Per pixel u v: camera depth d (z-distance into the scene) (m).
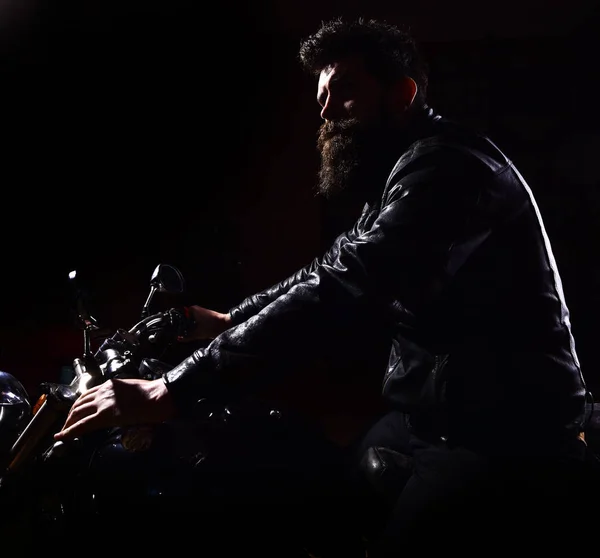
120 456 1.12
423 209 1.15
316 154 7.44
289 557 1.17
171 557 1.12
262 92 7.55
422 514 1.16
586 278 7.12
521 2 6.44
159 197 7.82
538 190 7.29
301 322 1.12
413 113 1.41
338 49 1.39
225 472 1.15
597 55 6.85
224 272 7.49
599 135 7.10
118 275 7.89
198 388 1.08
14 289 7.93
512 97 7.31
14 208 7.98
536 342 1.23
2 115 7.85
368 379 6.04
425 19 6.82
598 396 5.45
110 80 7.73
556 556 1.14
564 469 1.19
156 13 6.94
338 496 1.21
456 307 1.23
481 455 1.20
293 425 1.26
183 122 7.73
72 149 7.91
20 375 5.72
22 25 7.13
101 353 1.30
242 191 7.64
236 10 6.84
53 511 1.18
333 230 7.39
